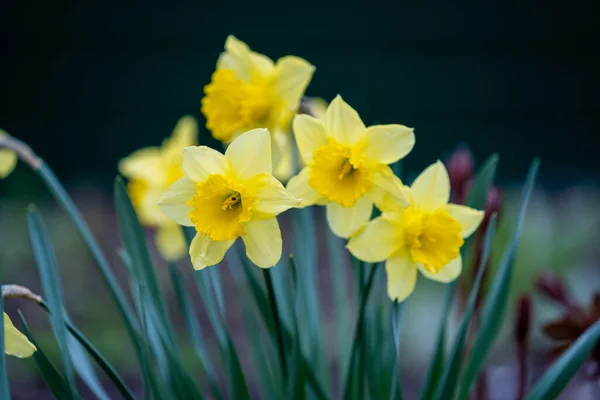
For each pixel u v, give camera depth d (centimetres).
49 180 90
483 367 94
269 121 88
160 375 89
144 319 81
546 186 331
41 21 337
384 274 93
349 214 83
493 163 90
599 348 91
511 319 173
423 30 337
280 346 83
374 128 82
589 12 333
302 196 83
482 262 84
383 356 92
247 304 95
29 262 242
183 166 81
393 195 82
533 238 217
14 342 78
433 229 83
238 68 88
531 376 127
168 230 100
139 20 338
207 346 183
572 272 205
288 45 338
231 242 80
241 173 80
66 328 82
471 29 336
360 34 336
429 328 187
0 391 76
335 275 96
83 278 230
